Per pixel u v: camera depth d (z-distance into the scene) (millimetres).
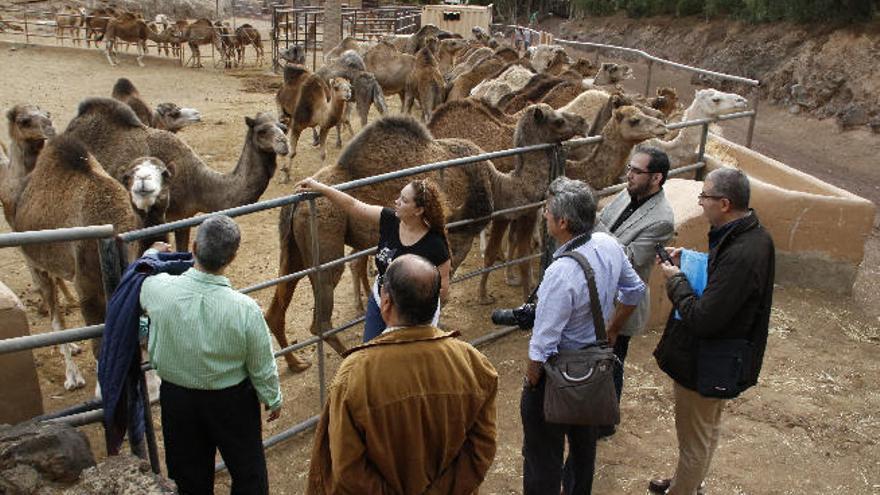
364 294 7676
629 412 5508
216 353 3373
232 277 8023
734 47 23734
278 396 3643
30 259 5836
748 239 3602
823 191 8289
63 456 3406
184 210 7844
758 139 17328
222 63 25969
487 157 5695
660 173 4414
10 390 4773
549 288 3521
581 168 6977
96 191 5426
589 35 35656
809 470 4906
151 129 7637
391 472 2643
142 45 25203
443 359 2652
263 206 4309
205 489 3732
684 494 4113
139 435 3850
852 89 17891
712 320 3588
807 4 20969
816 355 6422
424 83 15648
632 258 4391
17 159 6906
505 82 12367
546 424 3732
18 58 23172
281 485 4672
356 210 4477
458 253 6406
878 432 5340
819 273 7695
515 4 44219
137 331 3443
